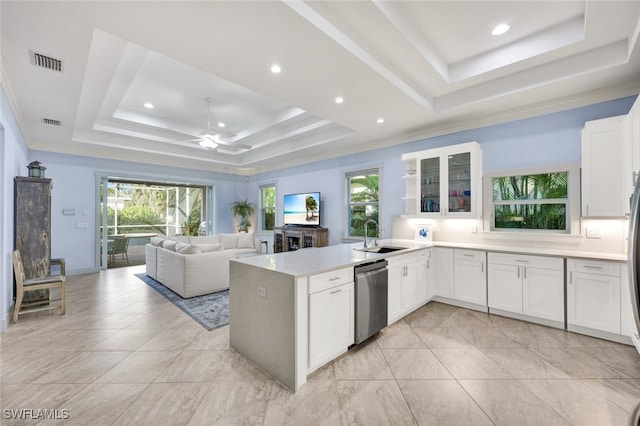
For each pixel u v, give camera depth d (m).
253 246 7.14
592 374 2.25
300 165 7.20
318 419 1.77
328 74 2.88
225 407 1.88
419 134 4.80
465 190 3.97
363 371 2.30
